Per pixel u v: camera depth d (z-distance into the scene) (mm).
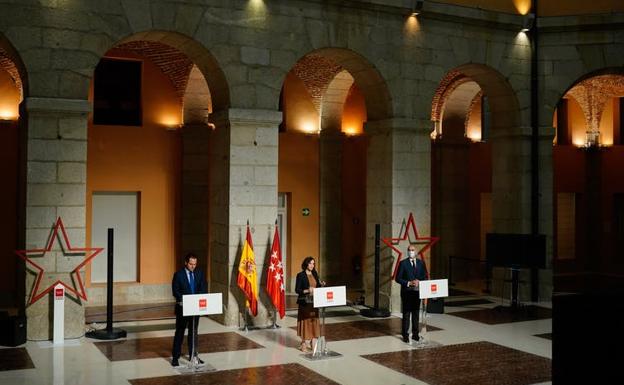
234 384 9969
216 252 14812
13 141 16250
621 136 23500
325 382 10117
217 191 14797
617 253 23375
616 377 3227
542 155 17922
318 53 15758
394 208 16031
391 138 16016
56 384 9812
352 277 20188
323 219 19578
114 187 17125
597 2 17578
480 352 12148
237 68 14156
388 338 13227
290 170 19266
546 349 12438
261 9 14383
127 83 17609
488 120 22703
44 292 12445
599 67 17656
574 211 23781
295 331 13766
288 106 19281
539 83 17859
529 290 17922
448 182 21703
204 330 13789
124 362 11117
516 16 17266
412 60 16141
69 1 12648
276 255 13875
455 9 16344
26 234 12414
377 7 15492
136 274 17594
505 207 18156
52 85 12516
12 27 12227
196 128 17781
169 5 13461
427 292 12695
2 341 12148
